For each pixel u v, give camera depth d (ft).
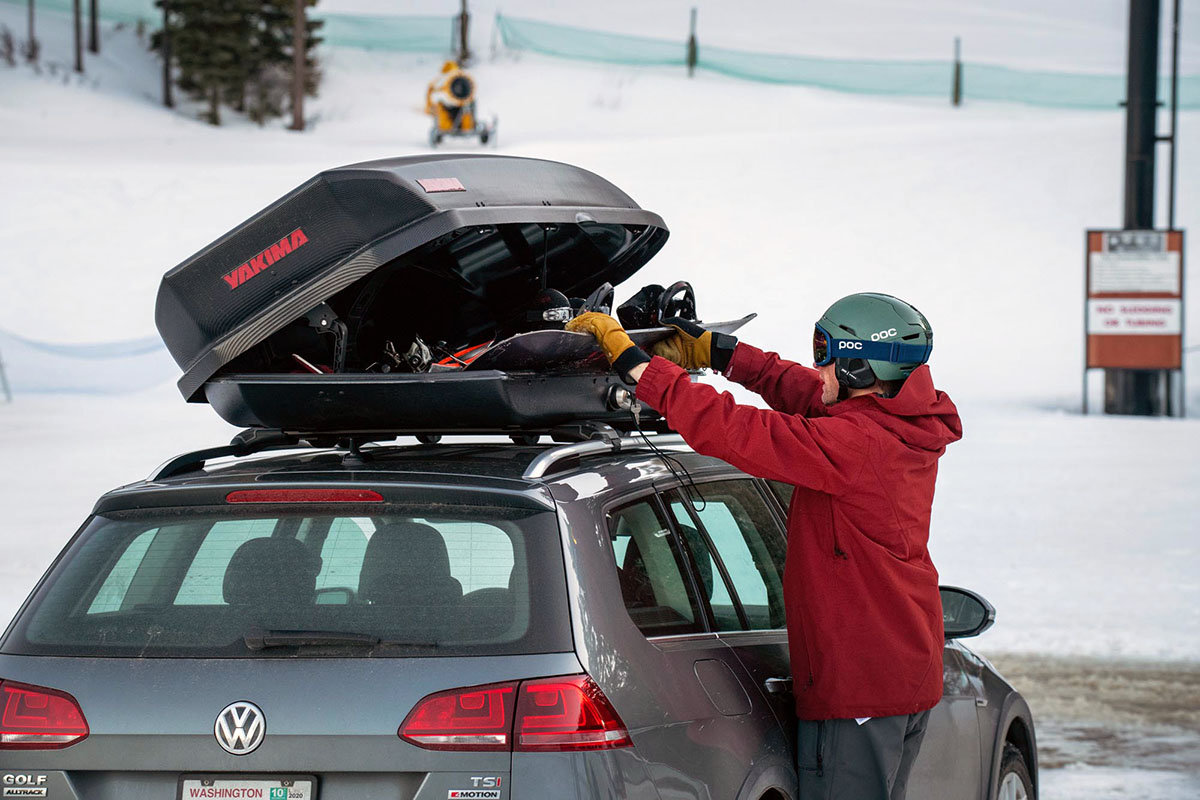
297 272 33.68
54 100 474.90
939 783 35.76
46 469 131.64
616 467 30.66
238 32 543.39
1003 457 141.59
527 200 36.42
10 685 26.71
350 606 26.16
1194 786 51.26
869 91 611.47
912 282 241.96
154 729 25.66
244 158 367.45
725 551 32.94
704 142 363.56
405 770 24.90
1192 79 501.15
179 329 35.12
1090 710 61.21
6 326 222.89
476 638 25.54
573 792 24.67
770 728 30.60
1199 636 73.51
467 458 30.42
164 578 27.40
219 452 33.27
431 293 41.11
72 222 277.03
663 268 243.81
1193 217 278.05
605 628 26.40
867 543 30.91
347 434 32.99
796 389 36.50
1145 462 137.69
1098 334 184.44
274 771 25.23
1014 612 79.05
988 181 301.43
